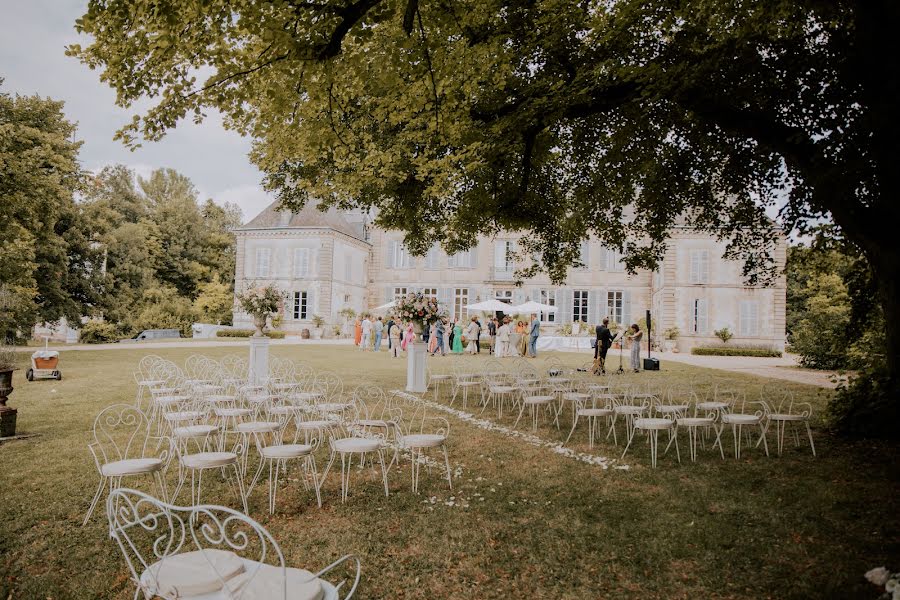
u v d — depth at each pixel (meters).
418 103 5.98
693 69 6.15
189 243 49.12
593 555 4.42
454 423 9.47
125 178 48.56
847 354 10.88
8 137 18.38
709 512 5.29
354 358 20.94
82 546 4.52
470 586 3.96
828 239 9.21
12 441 7.66
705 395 11.78
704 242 32.25
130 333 37.03
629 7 6.13
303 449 5.51
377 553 4.45
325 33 4.77
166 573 2.82
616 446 7.97
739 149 8.96
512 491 5.95
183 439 6.83
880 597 3.64
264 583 2.80
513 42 7.03
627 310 36.72
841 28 6.51
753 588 3.88
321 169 8.62
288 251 38.56
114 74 5.06
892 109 6.04
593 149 10.10
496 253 38.59
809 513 5.16
